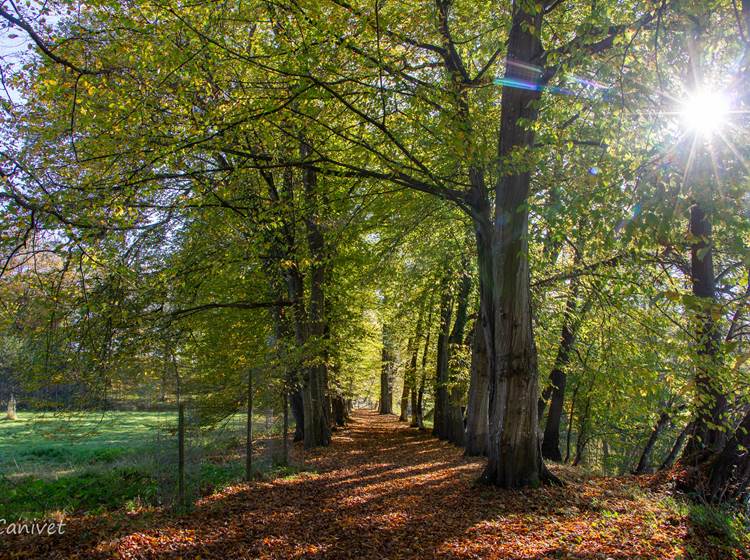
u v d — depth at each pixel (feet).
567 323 51.49
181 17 26.78
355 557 20.54
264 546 21.63
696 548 20.44
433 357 91.25
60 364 32.37
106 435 58.44
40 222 22.77
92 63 28.48
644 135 22.63
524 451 32.42
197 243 41.57
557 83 28.86
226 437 40.73
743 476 26.84
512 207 32.01
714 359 25.88
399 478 39.27
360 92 30.37
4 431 60.18
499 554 20.25
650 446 56.85
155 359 38.91
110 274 29.43
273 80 30.78
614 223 17.88
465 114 30.07
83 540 20.35
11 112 25.54
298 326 54.60
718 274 37.83
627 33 24.09
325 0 28.30
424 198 45.09
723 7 24.84
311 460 49.42
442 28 30.96
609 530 22.86
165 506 26.45
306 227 48.60
